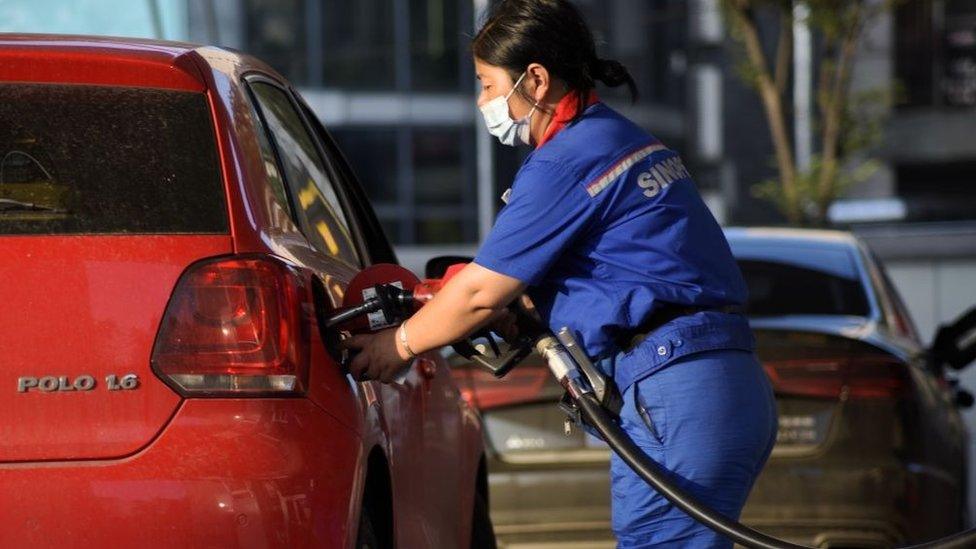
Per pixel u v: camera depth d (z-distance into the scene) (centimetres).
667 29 7025
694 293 845
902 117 5966
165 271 722
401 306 820
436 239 7450
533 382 1373
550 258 830
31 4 2255
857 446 1330
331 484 734
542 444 1369
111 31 2267
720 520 805
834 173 3744
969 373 3039
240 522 705
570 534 1360
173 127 750
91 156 738
